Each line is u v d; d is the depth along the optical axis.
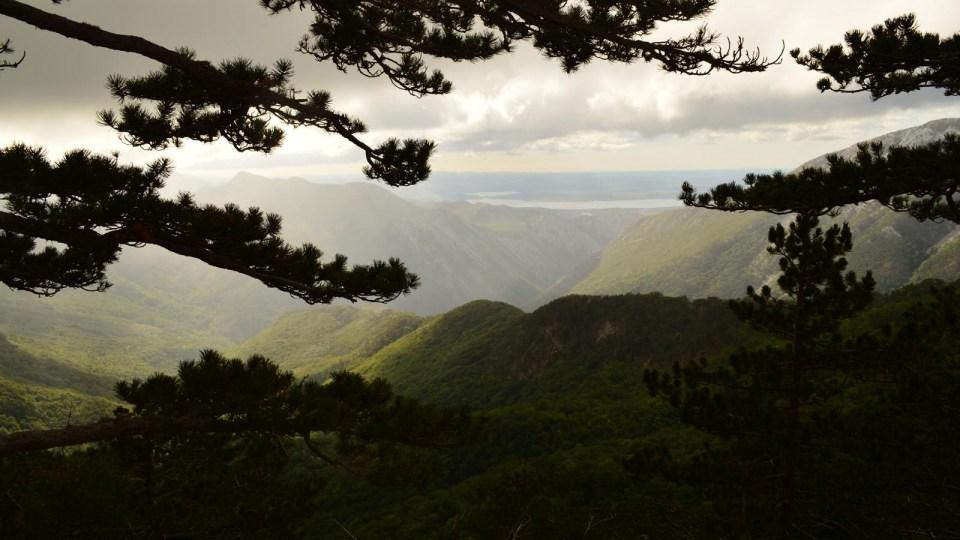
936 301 8.83
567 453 42.03
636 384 79.50
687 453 33.25
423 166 6.90
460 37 6.71
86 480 4.83
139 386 5.98
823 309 9.57
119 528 5.23
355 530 35.78
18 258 6.43
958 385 7.76
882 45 6.53
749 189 7.49
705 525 10.66
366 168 7.07
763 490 10.23
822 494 9.54
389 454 5.98
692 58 6.05
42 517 4.45
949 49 6.31
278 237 6.29
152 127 6.50
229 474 11.24
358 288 6.41
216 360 5.73
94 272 6.97
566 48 6.74
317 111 6.42
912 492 8.80
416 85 7.08
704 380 10.80
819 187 6.83
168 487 9.88
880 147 6.89
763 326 10.43
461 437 5.84
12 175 4.66
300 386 5.85
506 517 9.00
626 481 25.02
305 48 7.14
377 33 6.54
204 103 6.66
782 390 10.05
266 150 6.91
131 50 5.41
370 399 5.83
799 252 9.59
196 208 5.79
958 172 6.15
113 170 5.31
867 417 9.25
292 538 12.27
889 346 8.89
